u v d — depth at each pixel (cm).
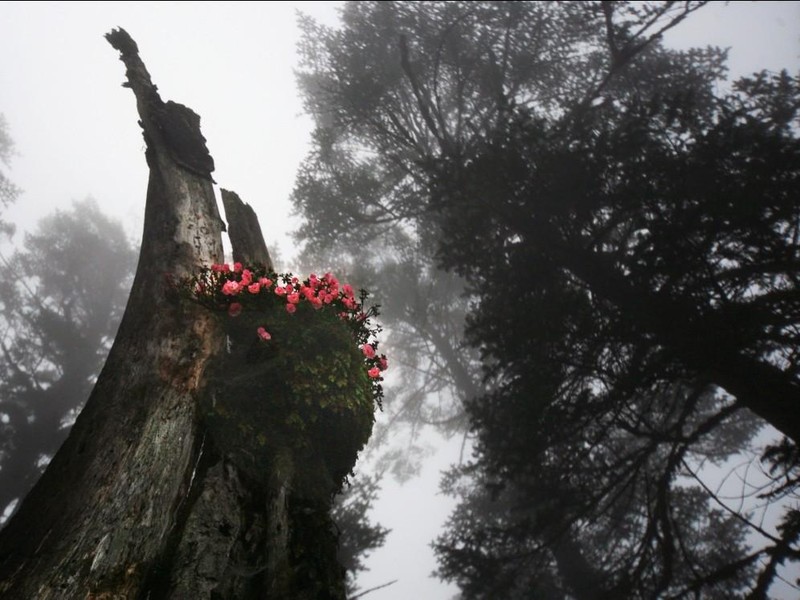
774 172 603
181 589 216
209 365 327
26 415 1549
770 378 639
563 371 732
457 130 1245
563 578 1216
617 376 711
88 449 274
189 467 276
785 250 593
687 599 611
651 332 680
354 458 349
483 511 1504
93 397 310
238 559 241
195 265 402
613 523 1176
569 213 812
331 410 326
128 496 247
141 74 534
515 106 867
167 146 496
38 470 1460
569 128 891
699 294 641
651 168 689
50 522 238
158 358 324
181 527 246
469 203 872
